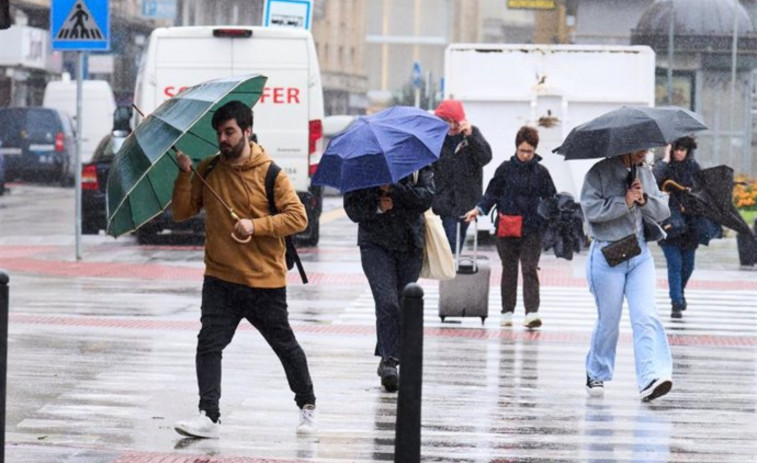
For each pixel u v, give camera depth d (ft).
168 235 192.13
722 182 112.68
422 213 79.66
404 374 51.47
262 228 65.51
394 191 78.23
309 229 178.40
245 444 66.69
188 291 130.21
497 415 75.36
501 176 108.17
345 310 118.93
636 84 188.85
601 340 81.25
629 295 80.23
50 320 109.29
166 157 66.39
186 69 169.89
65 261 155.63
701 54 267.39
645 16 271.08
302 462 62.34
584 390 83.56
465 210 108.17
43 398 77.97
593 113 189.06
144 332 103.65
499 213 108.88
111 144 193.67
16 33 382.83
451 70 188.96
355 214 78.89
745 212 209.05
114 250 171.12
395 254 79.92
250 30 169.78
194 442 67.00
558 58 188.65
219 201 65.92
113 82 440.86
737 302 131.13
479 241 196.54
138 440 67.41
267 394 79.92
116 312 114.52
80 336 101.24
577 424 73.36
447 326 110.73
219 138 65.46
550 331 109.40
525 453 66.13
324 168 77.97
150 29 458.09
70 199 281.54
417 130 78.07
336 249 176.55
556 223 106.52
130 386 81.82
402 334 51.62
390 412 75.15
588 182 79.97
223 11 491.72
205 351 67.41
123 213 65.87
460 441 68.54
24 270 145.59
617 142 77.46
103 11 149.69
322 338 103.19
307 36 170.40
